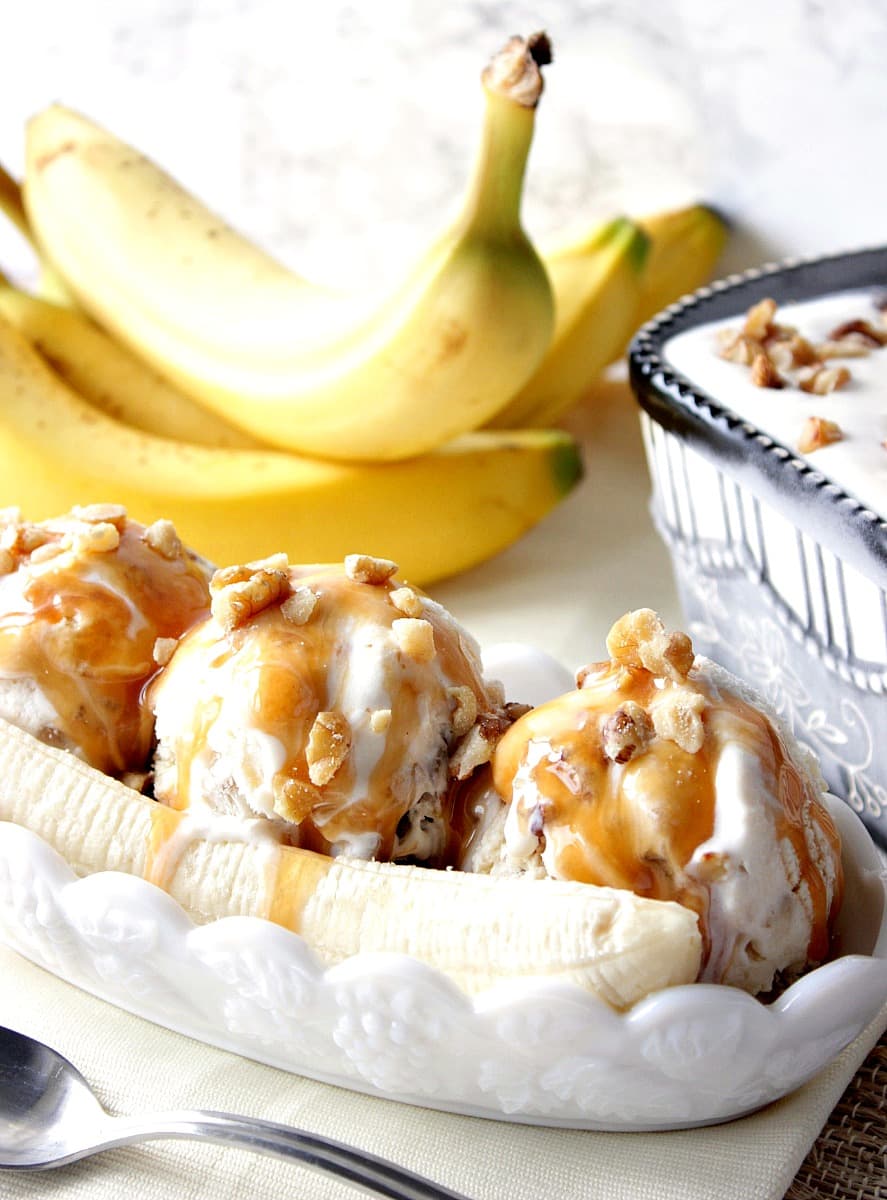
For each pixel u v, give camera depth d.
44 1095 0.49
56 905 0.49
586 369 0.82
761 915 0.47
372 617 0.50
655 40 0.86
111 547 0.53
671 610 0.70
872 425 0.59
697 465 0.62
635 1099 0.47
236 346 0.72
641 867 0.47
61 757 0.51
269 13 0.93
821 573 0.57
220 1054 0.50
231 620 0.50
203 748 0.50
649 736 0.48
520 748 0.49
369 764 0.49
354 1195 0.47
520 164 0.64
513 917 0.47
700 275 0.89
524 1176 0.47
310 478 0.69
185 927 0.48
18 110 1.02
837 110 0.85
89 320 0.81
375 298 0.68
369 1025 0.47
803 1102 0.48
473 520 0.70
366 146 0.96
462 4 0.89
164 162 1.01
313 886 0.49
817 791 0.50
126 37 0.97
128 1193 0.47
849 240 0.89
